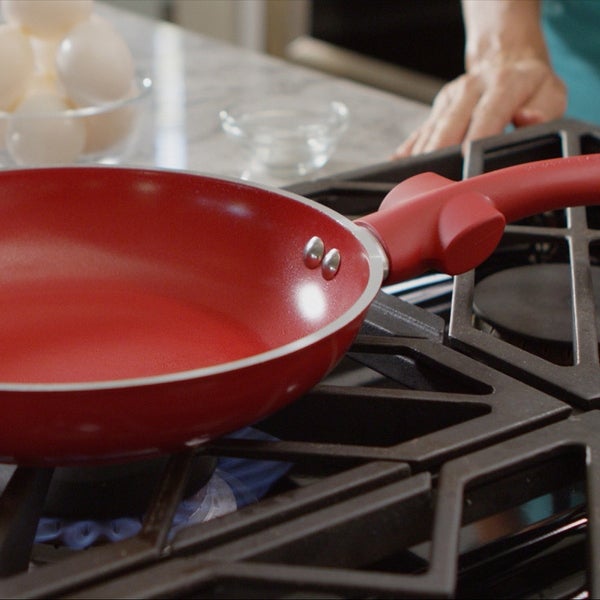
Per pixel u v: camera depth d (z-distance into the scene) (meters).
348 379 0.63
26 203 0.60
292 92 1.24
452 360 0.53
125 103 0.93
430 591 0.35
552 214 0.82
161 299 0.58
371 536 0.41
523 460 0.44
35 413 0.39
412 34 2.13
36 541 0.47
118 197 0.60
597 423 0.47
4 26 0.93
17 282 0.59
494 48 1.13
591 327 0.57
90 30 0.92
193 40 1.44
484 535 0.50
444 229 0.54
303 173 0.97
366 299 0.47
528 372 0.52
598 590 0.37
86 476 0.48
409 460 0.44
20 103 0.93
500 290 0.65
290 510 0.41
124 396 0.39
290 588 0.36
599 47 1.31
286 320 0.55
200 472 0.50
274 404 0.44
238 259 0.58
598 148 0.86
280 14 2.50
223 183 0.59
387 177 0.80
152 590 0.36
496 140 0.84
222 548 0.38
